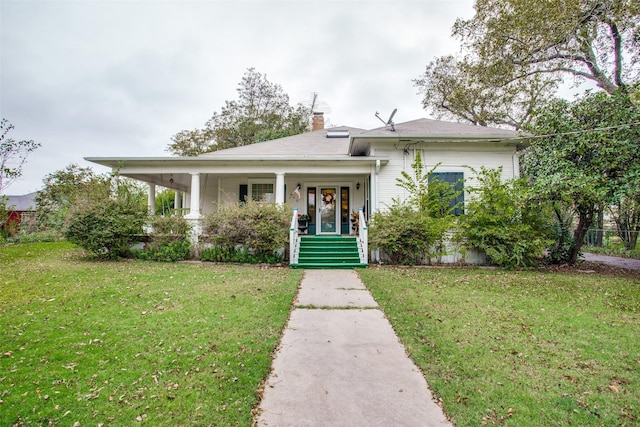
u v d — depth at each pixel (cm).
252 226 988
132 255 1081
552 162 934
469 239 1031
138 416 255
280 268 944
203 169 1122
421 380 316
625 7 1012
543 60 1366
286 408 270
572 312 532
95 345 384
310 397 287
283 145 1455
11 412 259
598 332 444
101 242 997
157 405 269
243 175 1394
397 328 455
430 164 1159
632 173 798
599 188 834
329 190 1399
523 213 1012
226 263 1008
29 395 282
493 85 1614
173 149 2995
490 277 832
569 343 405
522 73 1480
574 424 249
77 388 295
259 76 3052
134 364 339
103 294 604
